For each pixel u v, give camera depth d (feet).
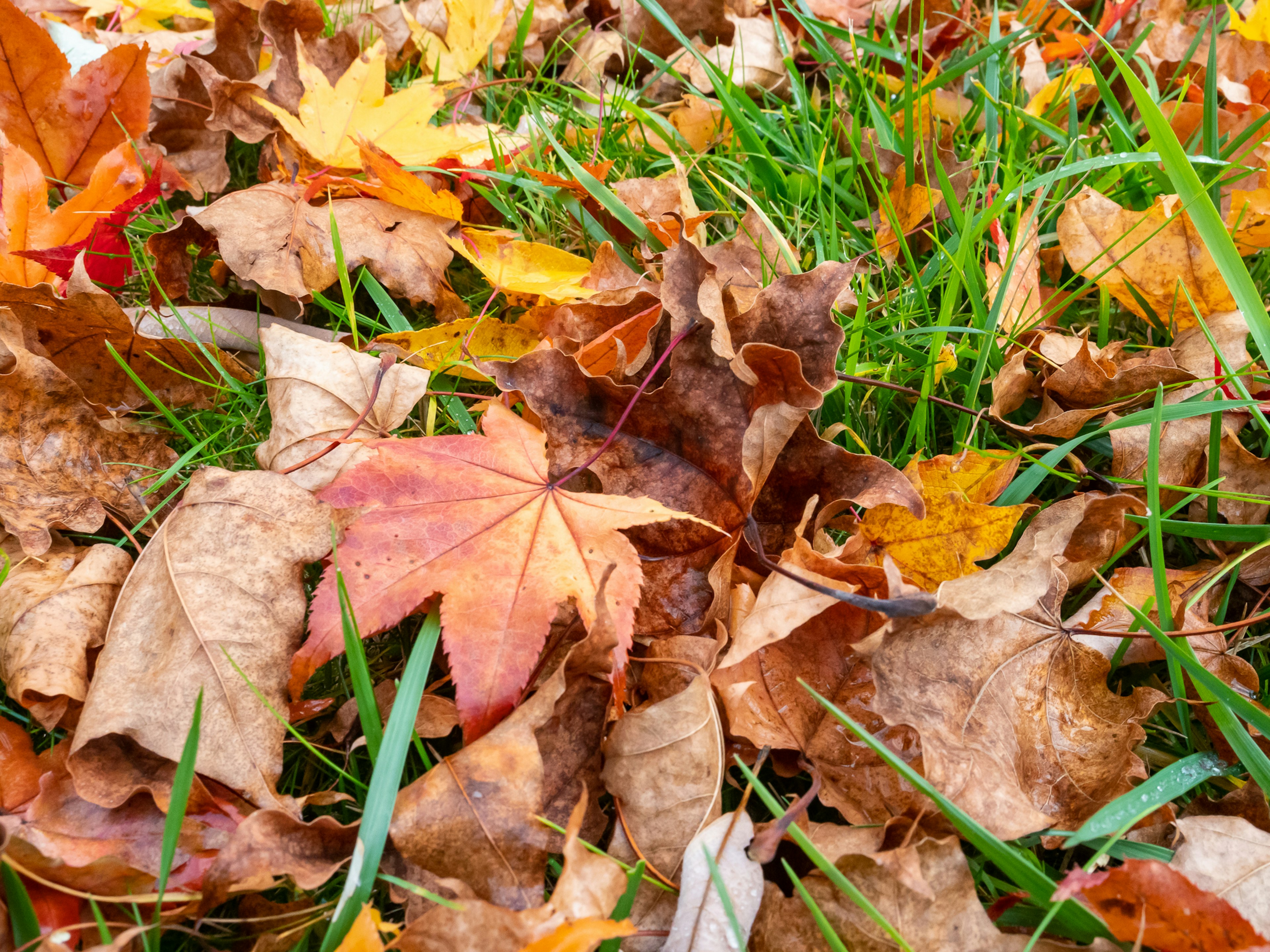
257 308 0.97
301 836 0.66
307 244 0.96
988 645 0.74
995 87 1.26
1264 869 0.67
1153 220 0.97
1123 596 0.81
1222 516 0.90
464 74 1.29
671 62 1.28
